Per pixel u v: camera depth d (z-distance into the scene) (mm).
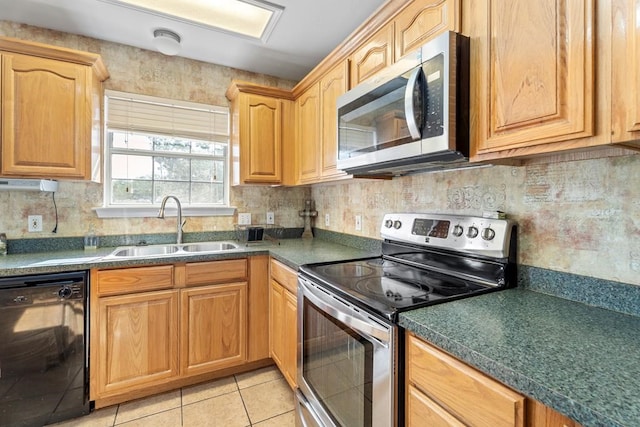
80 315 1724
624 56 711
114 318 1809
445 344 816
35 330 1635
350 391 1208
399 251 1771
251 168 2467
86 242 2207
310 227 3018
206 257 2035
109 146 2357
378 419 1028
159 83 2453
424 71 1159
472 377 760
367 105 1494
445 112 1073
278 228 2887
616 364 678
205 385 2072
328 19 1976
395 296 1159
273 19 1977
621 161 996
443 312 998
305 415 1558
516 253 1282
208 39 2227
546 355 718
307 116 2379
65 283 1683
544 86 865
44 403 1669
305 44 2283
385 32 1546
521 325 894
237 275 2145
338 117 1732
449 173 1596
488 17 1032
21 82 1780
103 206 2303
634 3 691
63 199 2176
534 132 898
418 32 1342
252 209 2826
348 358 1224
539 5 877
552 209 1173
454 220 1466
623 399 551
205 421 1735
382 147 1392
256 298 2211
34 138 1810
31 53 1805
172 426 1693
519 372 647
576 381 611
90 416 1765
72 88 1905
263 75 2828
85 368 1757
